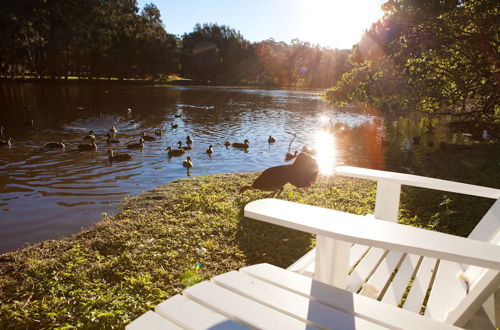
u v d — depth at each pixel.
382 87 13.03
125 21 73.25
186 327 1.76
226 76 103.56
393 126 25.80
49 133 19.31
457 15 11.91
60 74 68.12
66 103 34.88
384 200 4.11
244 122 26.33
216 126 23.95
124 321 3.36
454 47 12.83
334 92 14.60
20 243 6.05
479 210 6.41
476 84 13.06
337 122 27.62
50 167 12.07
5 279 4.43
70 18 61.78
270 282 2.24
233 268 4.50
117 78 81.06
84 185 9.90
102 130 21.00
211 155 15.05
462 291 2.78
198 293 2.05
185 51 98.06
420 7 12.52
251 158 14.63
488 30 12.06
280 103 43.88
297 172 3.42
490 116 15.94
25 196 8.84
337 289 2.16
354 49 14.02
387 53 12.92
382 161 13.41
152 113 29.95
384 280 3.05
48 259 4.88
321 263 2.54
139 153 14.91
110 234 5.69
